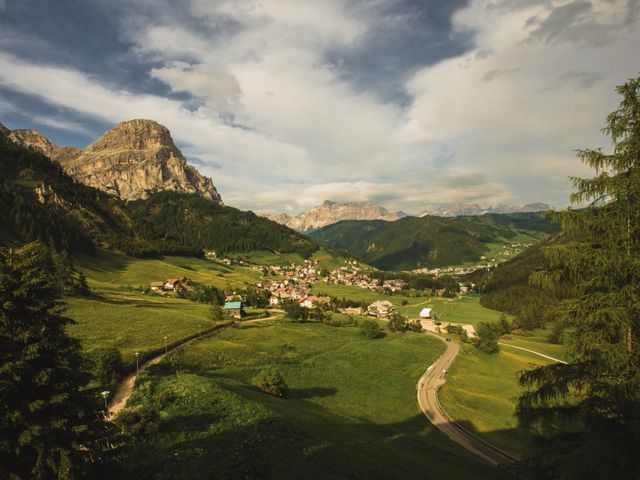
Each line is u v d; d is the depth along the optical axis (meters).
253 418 37.88
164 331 98.12
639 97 15.98
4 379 16.52
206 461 27.27
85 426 17.47
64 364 18.27
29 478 16.48
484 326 153.00
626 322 16.05
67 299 114.44
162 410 41.03
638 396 15.57
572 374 17.72
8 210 196.25
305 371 79.12
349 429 47.06
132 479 24.06
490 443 55.00
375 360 98.44
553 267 18.84
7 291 17.69
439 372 96.12
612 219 16.89
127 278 195.38
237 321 132.12
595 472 14.80
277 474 26.83
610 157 16.97
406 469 34.72
